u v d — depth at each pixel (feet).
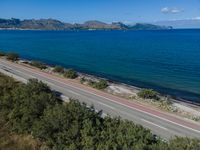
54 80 178.40
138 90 172.86
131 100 138.82
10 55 284.20
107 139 72.08
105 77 234.38
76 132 75.72
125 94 155.22
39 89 121.39
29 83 127.24
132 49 461.78
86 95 142.41
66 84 167.94
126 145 66.13
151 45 529.86
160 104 133.80
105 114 111.34
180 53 396.78
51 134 80.18
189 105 147.33
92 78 215.92
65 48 492.13
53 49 476.13
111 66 294.05
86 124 77.46
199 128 98.58
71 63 317.22
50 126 80.38
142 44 556.51
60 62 325.62
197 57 351.25
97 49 469.98
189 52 407.64
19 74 192.95
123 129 76.23
